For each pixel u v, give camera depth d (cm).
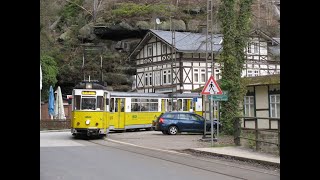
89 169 1296
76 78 6481
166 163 1495
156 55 5903
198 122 3142
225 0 2877
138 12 7119
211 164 1491
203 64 5584
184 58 5512
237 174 1245
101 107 2745
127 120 3575
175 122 3136
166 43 5597
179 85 5478
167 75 5688
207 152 1791
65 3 7831
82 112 2706
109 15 7175
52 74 5481
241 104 2981
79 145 2234
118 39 7106
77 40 6988
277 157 1568
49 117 4688
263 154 1670
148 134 3216
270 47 5606
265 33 5441
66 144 2291
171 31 6056
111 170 1281
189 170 1317
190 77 5519
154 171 1277
